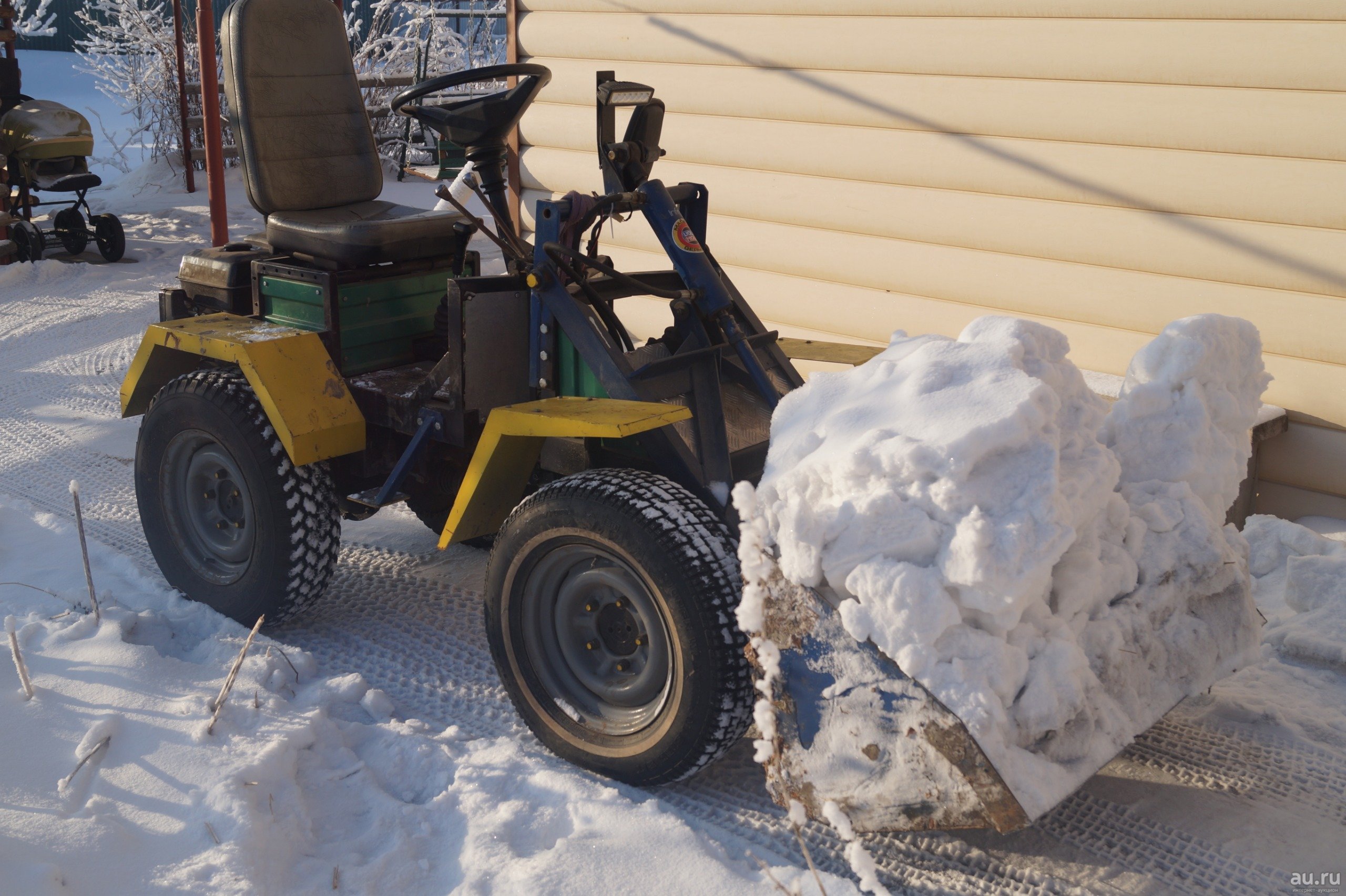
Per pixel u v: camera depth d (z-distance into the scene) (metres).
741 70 5.32
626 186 3.05
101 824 2.32
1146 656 2.42
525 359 3.11
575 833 2.41
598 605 2.74
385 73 15.20
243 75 3.69
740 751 2.85
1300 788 2.69
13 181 9.48
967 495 2.09
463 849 2.37
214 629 3.42
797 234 5.29
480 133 3.08
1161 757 2.81
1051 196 4.46
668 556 2.46
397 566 4.00
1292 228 3.91
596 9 5.79
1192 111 4.04
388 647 3.41
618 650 2.73
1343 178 3.77
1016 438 2.11
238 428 3.23
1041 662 2.15
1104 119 4.25
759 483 2.52
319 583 3.36
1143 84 4.15
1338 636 3.26
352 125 4.05
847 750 2.19
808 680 2.22
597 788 2.59
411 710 3.04
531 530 2.68
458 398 3.03
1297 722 2.96
